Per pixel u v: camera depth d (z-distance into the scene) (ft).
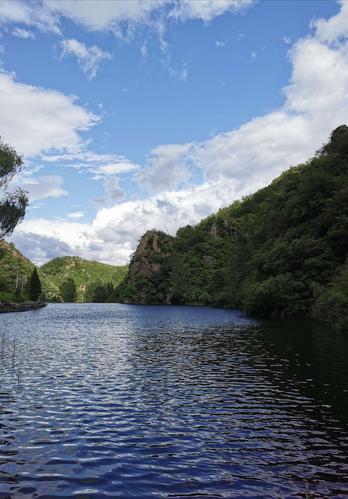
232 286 413.80
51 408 53.47
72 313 333.62
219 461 36.45
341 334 125.90
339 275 198.29
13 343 124.67
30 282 508.12
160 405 54.80
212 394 60.23
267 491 30.73
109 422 47.85
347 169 272.10
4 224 175.73
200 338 134.41
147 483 32.22
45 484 31.99
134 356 97.25
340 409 51.60
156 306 518.78
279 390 61.46
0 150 168.76
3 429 45.21
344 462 35.94
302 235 246.68
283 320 203.31
